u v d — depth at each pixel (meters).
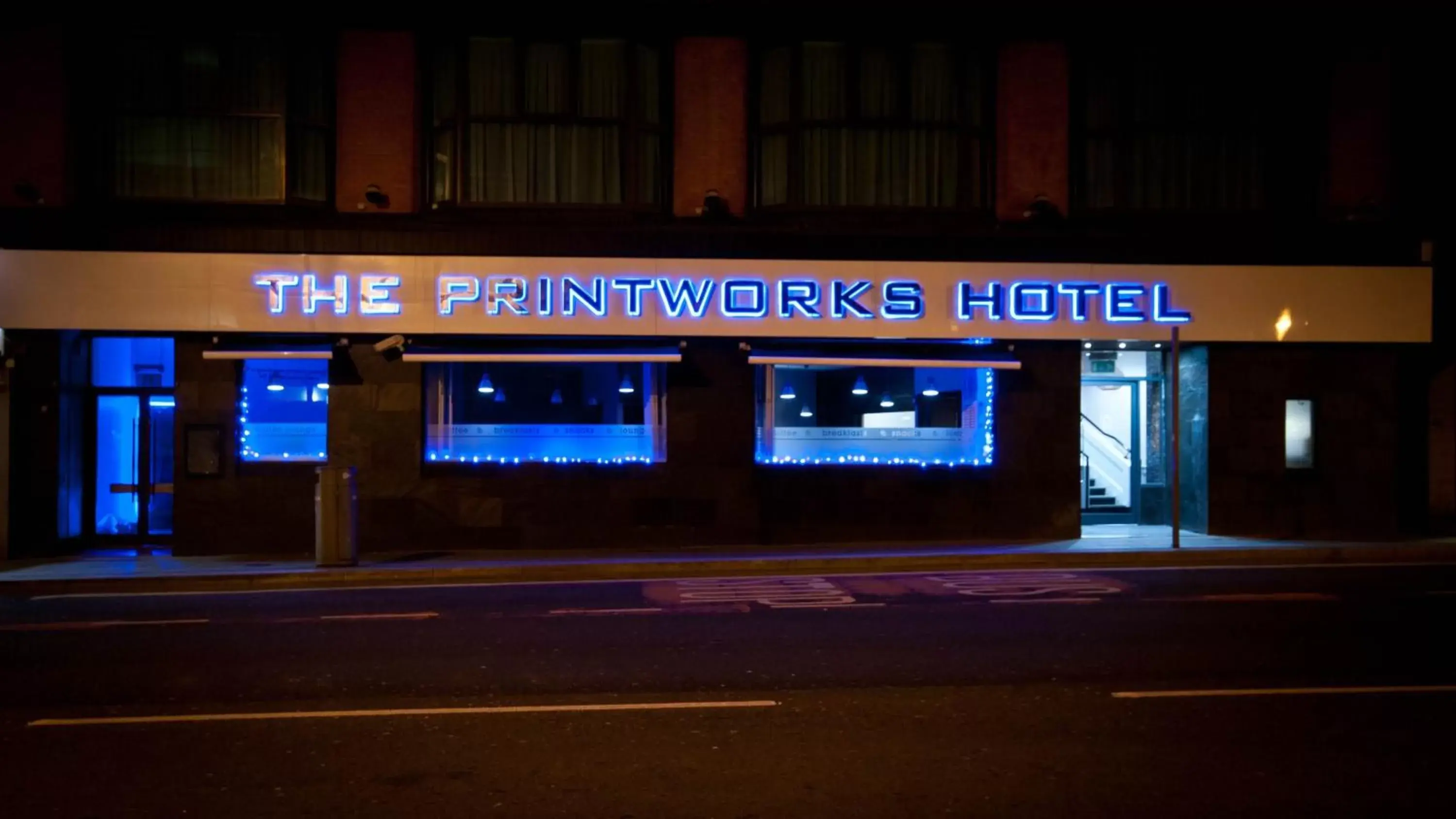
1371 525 17.92
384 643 9.73
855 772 6.08
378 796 5.76
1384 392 17.97
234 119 16.91
